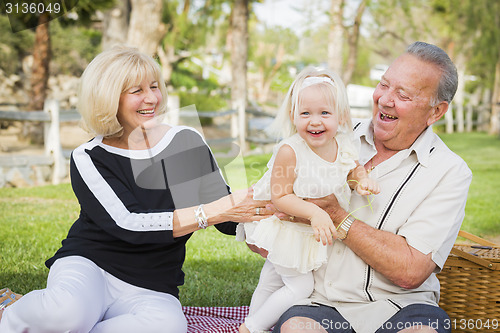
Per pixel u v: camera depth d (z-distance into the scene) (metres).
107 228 2.36
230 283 3.90
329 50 15.45
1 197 6.63
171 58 16.52
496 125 18.14
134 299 2.39
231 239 5.08
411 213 2.37
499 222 6.41
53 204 6.30
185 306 3.42
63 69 18.73
